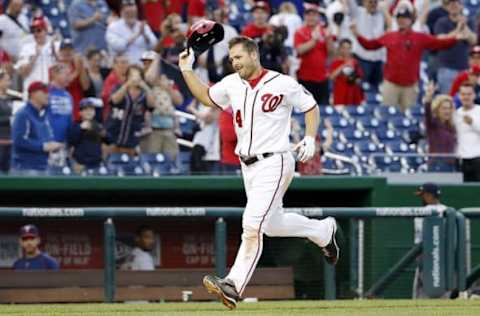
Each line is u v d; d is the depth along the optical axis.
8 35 44.81
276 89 24.08
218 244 36.41
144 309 29.61
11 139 41.56
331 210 36.97
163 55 46.91
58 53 43.34
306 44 48.75
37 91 41.50
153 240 39.50
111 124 42.78
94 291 36.34
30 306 31.70
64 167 42.12
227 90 24.62
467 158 46.41
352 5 52.34
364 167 46.25
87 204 43.59
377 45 50.81
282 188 24.30
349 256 37.69
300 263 38.31
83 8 46.78
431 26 53.69
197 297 37.12
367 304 31.50
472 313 27.03
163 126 43.41
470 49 52.62
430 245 37.34
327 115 49.09
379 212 37.22
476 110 46.34
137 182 40.78
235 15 53.38
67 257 39.69
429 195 40.12
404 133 49.66
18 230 39.59
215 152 43.00
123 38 46.19
